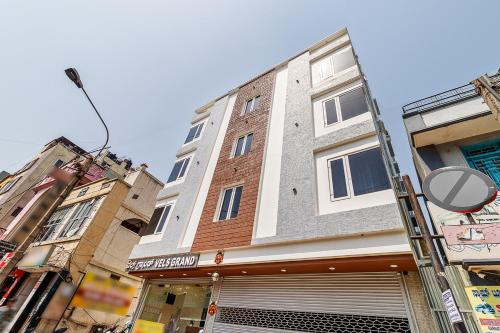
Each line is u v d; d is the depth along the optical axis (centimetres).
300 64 1193
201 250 820
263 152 952
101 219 1448
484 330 381
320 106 936
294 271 638
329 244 573
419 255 464
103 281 1333
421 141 655
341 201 643
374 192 604
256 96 1281
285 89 1148
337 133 780
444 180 400
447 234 428
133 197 1666
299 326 561
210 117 1430
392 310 484
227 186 969
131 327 884
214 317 705
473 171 382
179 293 937
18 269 1305
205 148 1238
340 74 976
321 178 727
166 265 850
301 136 870
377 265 515
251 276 729
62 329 1031
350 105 844
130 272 961
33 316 1048
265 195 823
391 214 523
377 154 664
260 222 764
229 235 795
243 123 1180
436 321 410
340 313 532
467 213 407
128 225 1606
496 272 410
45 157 2470
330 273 601
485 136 619
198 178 1106
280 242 650
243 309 675
